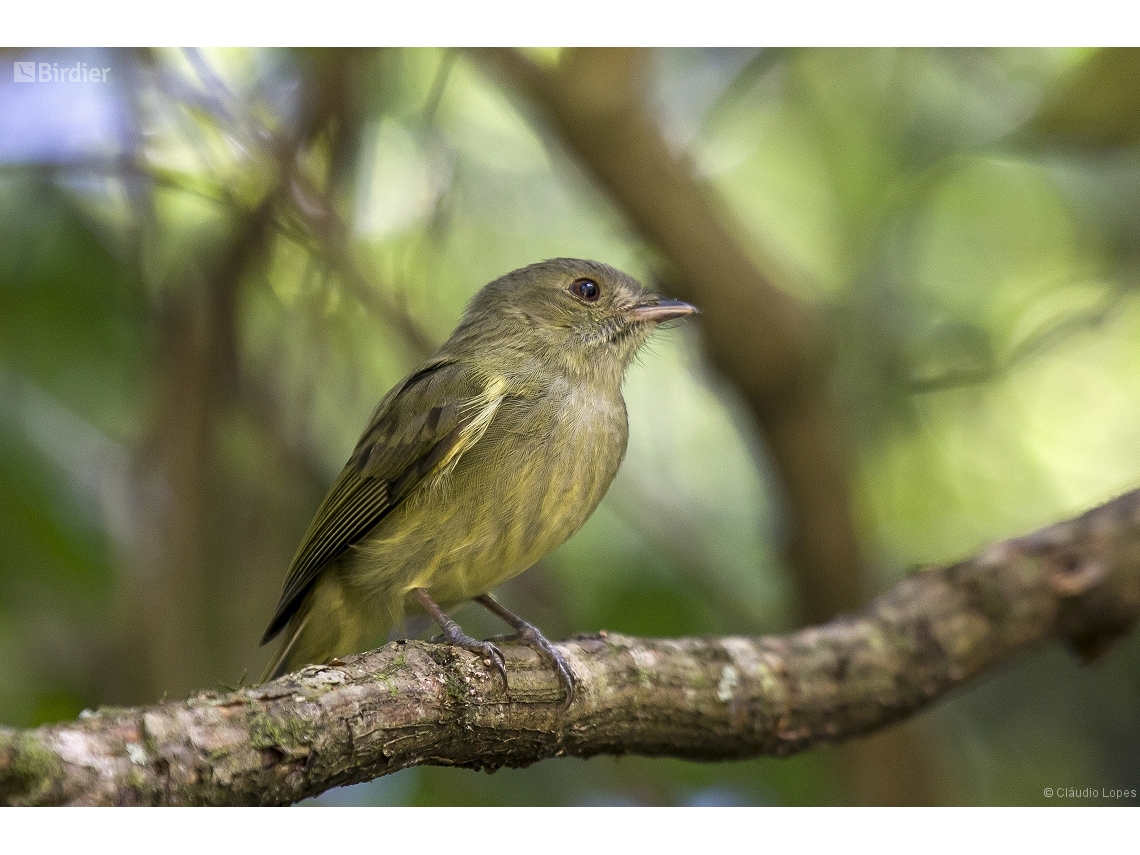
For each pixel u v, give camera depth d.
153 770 5.23
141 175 9.62
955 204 13.44
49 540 9.69
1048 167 13.26
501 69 10.99
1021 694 12.60
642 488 12.41
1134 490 9.80
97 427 10.35
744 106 13.45
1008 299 13.09
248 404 10.12
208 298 9.58
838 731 8.54
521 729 7.10
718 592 11.97
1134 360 13.35
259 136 9.49
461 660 6.81
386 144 11.82
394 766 6.42
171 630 9.20
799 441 11.84
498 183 13.77
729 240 11.41
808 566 12.06
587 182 12.08
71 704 9.80
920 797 11.56
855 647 8.62
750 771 11.62
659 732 7.75
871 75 12.70
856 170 12.80
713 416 14.11
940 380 12.31
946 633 8.85
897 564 13.05
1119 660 12.43
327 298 9.84
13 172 9.66
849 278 12.78
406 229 11.73
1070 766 12.28
